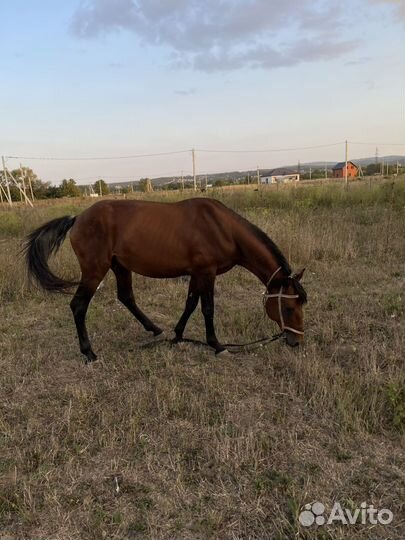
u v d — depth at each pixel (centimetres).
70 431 326
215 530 238
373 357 401
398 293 592
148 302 627
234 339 489
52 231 461
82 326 452
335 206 1438
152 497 262
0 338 510
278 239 817
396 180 1802
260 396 367
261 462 287
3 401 375
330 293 625
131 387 388
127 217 441
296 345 432
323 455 292
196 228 431
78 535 238
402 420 318
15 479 276
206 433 319
